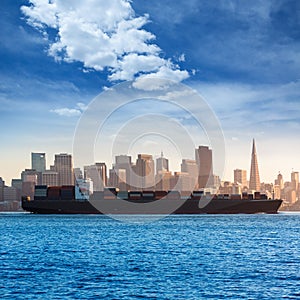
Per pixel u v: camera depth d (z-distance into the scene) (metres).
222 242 58.50
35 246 54.66
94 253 46.59
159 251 48.09
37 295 26.97
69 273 33.75
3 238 67.06
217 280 30.83
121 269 35.47
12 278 31.91
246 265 37.31
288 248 50.69
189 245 54.62
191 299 25.77
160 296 26.50
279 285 29.16
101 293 27.31
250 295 26.58
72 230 83.62
